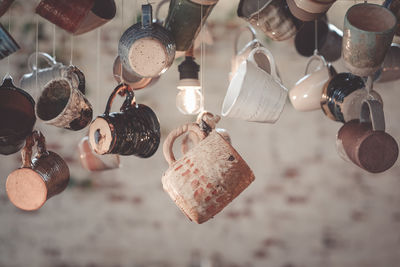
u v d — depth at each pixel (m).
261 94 1.24
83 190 2.19
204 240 2.20
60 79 1.22
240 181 1.12
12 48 1.19
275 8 1.30
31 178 1.26
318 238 2.22
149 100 2.20
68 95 1.26
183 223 2.20
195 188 1.11
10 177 1.27
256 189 2.22
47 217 2.17
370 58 1.15
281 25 1.33
